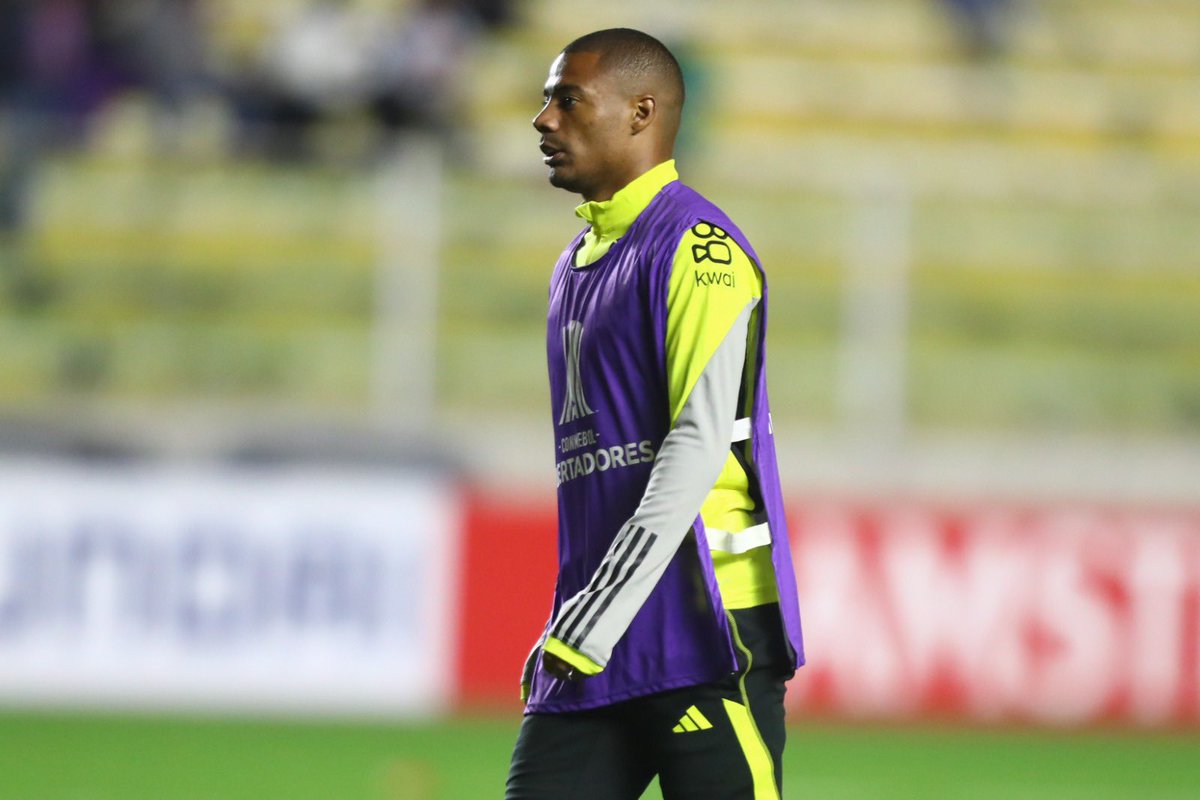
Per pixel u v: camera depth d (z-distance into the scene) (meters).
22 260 38.88
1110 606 34.38
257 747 30.28
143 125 41.84
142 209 39.81
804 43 49.53
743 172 39.22
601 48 11.24
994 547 34.50
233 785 26.52
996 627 34.44
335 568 34.81
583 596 10.34
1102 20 51.28
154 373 38.41
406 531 34.91
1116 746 32.69
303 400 37.75
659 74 11.25
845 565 34.53
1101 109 49.06
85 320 38.62
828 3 50.44
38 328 38.50
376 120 42.88
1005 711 34.34
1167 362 40.38
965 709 34.38
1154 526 34.47
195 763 28.45
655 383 10.84
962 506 34.56
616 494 10.97
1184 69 50.88
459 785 26.84
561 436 11.39
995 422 39.22
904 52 49.84
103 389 38.28
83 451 36.12
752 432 10.94
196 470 34.78
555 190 38.03
